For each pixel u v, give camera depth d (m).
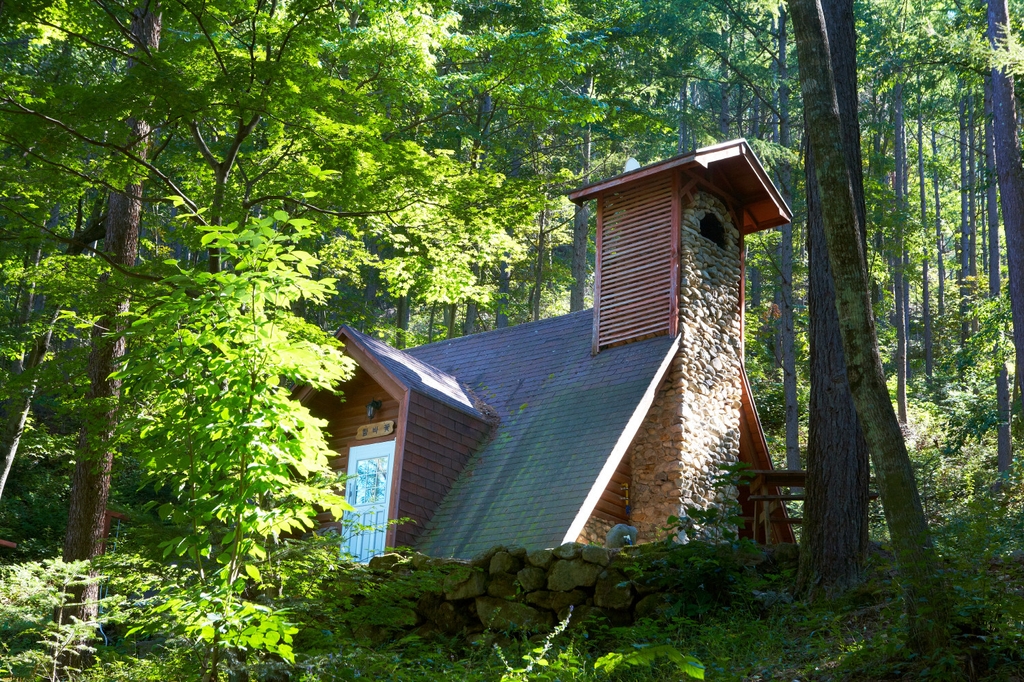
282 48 11.27
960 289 40.12
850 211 7.00
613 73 28.67
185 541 5.64
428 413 14.66
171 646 7.20
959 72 23.48
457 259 14.69
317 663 6.24
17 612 9.09
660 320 15.90
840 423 9.39
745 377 16.88
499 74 16.83
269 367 5.71
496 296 30.25
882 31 28.41
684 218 16.59
